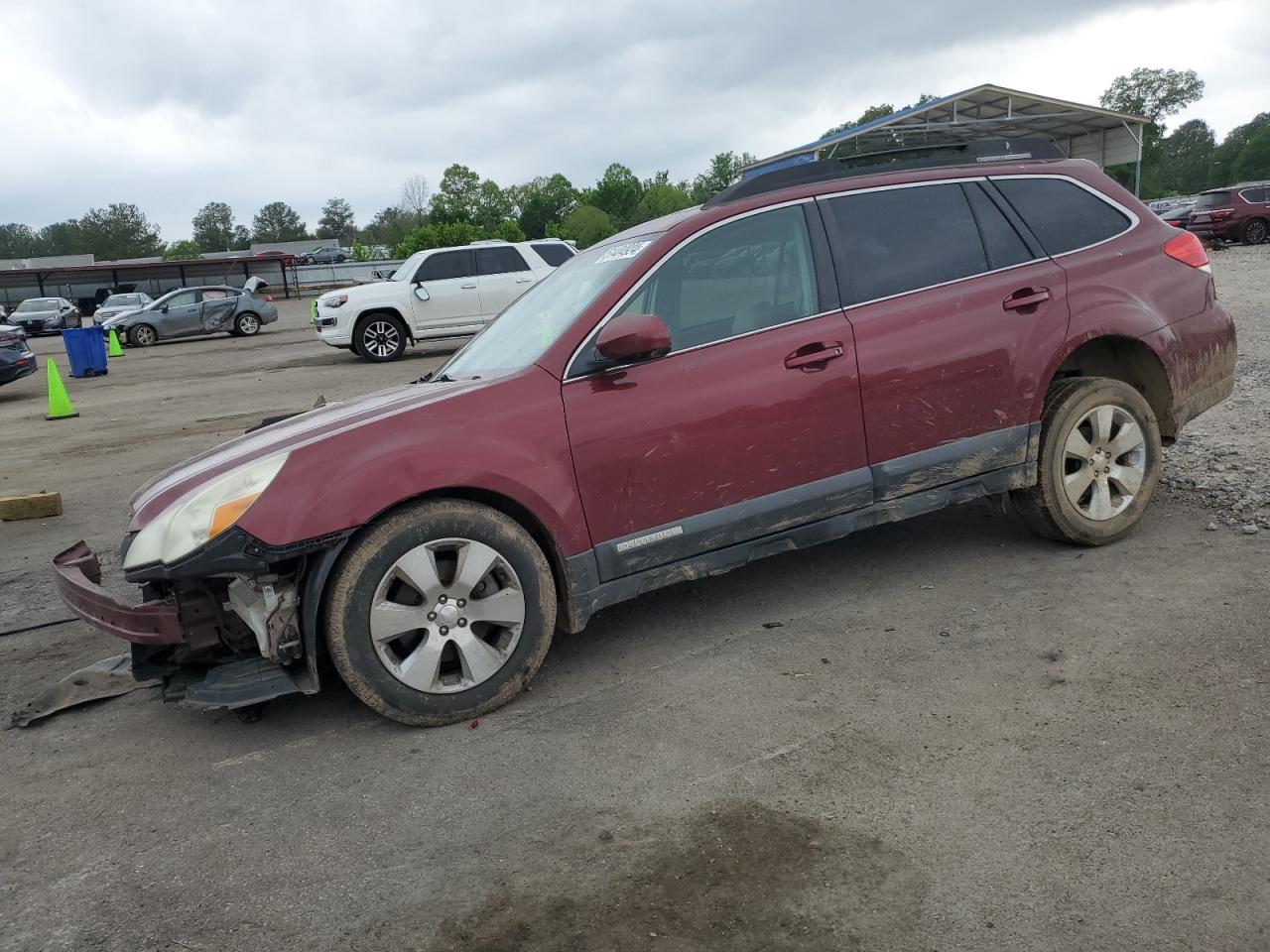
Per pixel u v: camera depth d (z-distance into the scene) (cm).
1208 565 425
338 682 403
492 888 256
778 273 405
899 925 228
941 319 417
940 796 278
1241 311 1276
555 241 1811
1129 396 452
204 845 290
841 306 408
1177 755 285
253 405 1366
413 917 247
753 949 224
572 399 368
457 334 1777
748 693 354
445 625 350
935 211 434
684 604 450
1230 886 230
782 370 391
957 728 314
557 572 377
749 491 391
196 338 3212
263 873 273
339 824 295
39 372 2341
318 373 1703
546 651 366
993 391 426
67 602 383
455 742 341
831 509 405
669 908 241
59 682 414
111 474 941
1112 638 365
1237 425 667
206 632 354
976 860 248
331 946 239
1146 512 507
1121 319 446
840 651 381
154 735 370
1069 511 447
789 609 430
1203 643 353
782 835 266
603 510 371
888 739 312
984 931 223
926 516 541
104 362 2125
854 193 425
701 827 274
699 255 397
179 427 1211
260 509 330
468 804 299
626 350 356
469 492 358
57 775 345
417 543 343
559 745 331
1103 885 235
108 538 684
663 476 377
